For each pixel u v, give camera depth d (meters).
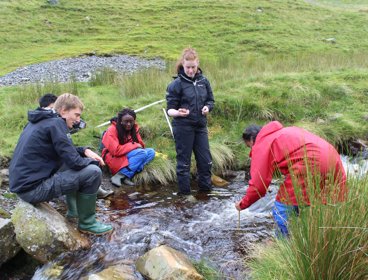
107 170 6.73
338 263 3.08
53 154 4.52
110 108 8.77
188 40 24.27
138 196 6.07
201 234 4.91
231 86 9.95
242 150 7.68
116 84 11.20
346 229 3.04
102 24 27.64
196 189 6.39
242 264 4.20
